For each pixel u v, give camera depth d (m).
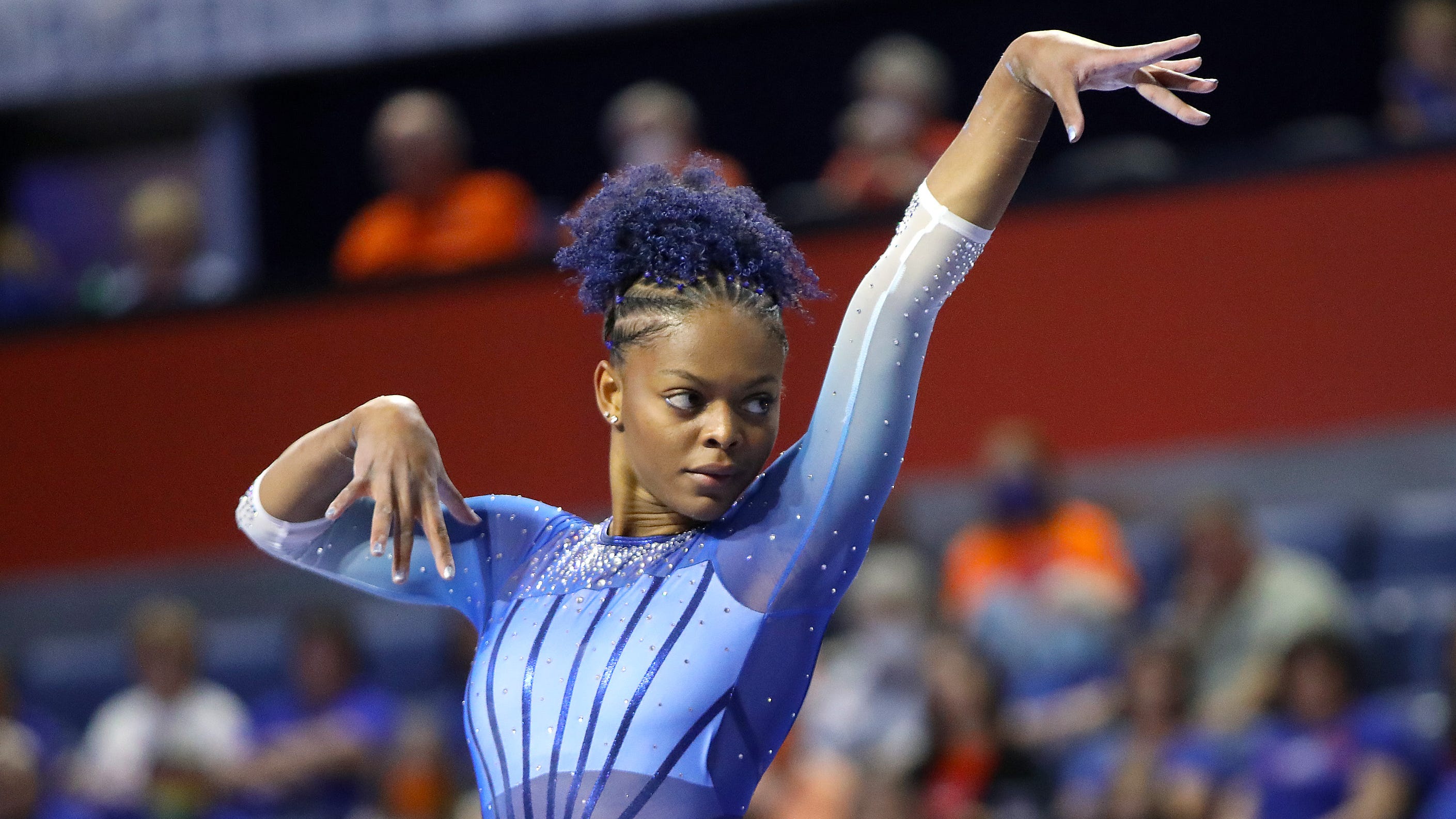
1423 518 20.02
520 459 22.62
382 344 23.30
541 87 30.89
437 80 31.17
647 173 7.06
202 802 18.88
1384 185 20.38
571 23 28.66
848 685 18.41
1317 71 28.16
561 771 6.39
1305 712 16.19
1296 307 20.62
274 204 31.48
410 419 6.87
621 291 6.68
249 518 7.58
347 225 31.41
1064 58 6.31
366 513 7.55
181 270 26.58
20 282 27.08
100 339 24.50
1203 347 20.89
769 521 6.63
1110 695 17.56
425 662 21.36
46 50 30.62
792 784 16.59
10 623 25.31
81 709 22.77
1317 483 21.77
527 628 6.77
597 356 22.38
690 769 6.36
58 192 32.16
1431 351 20.11
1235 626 18.05
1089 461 21.23
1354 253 20.44
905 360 6.62
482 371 22.84
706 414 6.43
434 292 23.11
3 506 24.84
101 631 24.91
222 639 22.95
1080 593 18.66
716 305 6.45
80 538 24.52
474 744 6.73
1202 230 20.95
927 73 23.14
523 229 24.27
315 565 7.58
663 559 6.70
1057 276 21.45
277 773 18.88
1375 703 16.47
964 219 6.62
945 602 19.70
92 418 24.48
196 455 24.09
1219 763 16.23
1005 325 21.61
